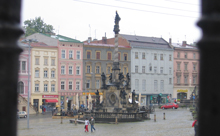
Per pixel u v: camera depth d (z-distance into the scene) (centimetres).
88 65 9225
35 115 7288
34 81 8419
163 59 10650
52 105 8650
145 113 5419
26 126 4569
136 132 3647
